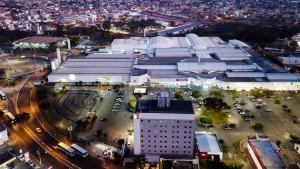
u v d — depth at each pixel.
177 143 179.25
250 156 178.88
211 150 181.25
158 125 176.00
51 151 189.75
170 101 190.50
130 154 183.75
